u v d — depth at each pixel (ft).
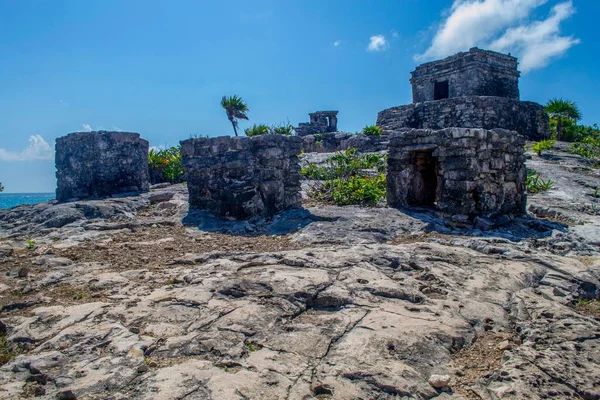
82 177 42.42
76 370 10.03
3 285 16.51
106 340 11.39
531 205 31.60
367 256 18.67
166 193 40.16
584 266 18.65
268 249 21.90
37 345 11.47
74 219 31.32
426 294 15.02
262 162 29.68
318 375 9.82
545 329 12.41
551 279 17.06
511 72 82.99
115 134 43.09
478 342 12.10
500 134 27.55
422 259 18.53
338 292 14.30
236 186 29.48
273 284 14.89
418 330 11.92
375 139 72.79
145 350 10.91
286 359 10.46
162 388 9.12
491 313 13.66
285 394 9.07
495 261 18.88
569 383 9.80
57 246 23.22
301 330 12.00
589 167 49.93
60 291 15.60
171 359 10.57
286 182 31.09
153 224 29.07
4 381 9.77
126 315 12.93
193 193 33.99
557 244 22.36
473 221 26.13
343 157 49.83
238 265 17.88
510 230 25.46
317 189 40.52
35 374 9.93
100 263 19.51
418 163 30.91
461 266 18.08
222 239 24.61
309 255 18.86
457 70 81.20
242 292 14.47
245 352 10.78
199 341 11.25
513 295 15.25
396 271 17.25
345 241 22.75
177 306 13.51
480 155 26.35
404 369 10.14
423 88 87.61
